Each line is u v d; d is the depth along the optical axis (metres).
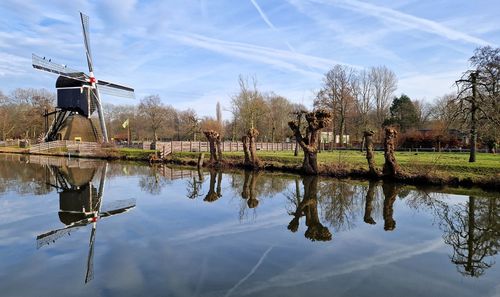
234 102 56.44
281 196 17.27
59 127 56.03
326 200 16.23
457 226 11.78
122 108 106.75
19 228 11.03
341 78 48.88
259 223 12.01
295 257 8.65
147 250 9.05
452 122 25.27
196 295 6.50
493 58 22.81
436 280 7.40
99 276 7.37
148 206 14.69
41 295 6.52
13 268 7.82
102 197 16.73
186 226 11.48
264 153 41.69
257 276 7.44
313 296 6.52
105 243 9.61
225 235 10.52
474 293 6.82
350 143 61.31
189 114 76.19
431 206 14.88
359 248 9.42
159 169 31.16
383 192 18.09
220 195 17.56
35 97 73.25
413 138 52.47
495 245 9.82
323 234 10.74
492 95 22.62
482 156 33.62
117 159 43.78
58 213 13.19
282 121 69.00
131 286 6.89
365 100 60.28
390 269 7.96
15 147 63.31
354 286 7.02
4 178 23.14
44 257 8.51
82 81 53.19
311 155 25.30
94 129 57.69
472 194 17.27
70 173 26.92
